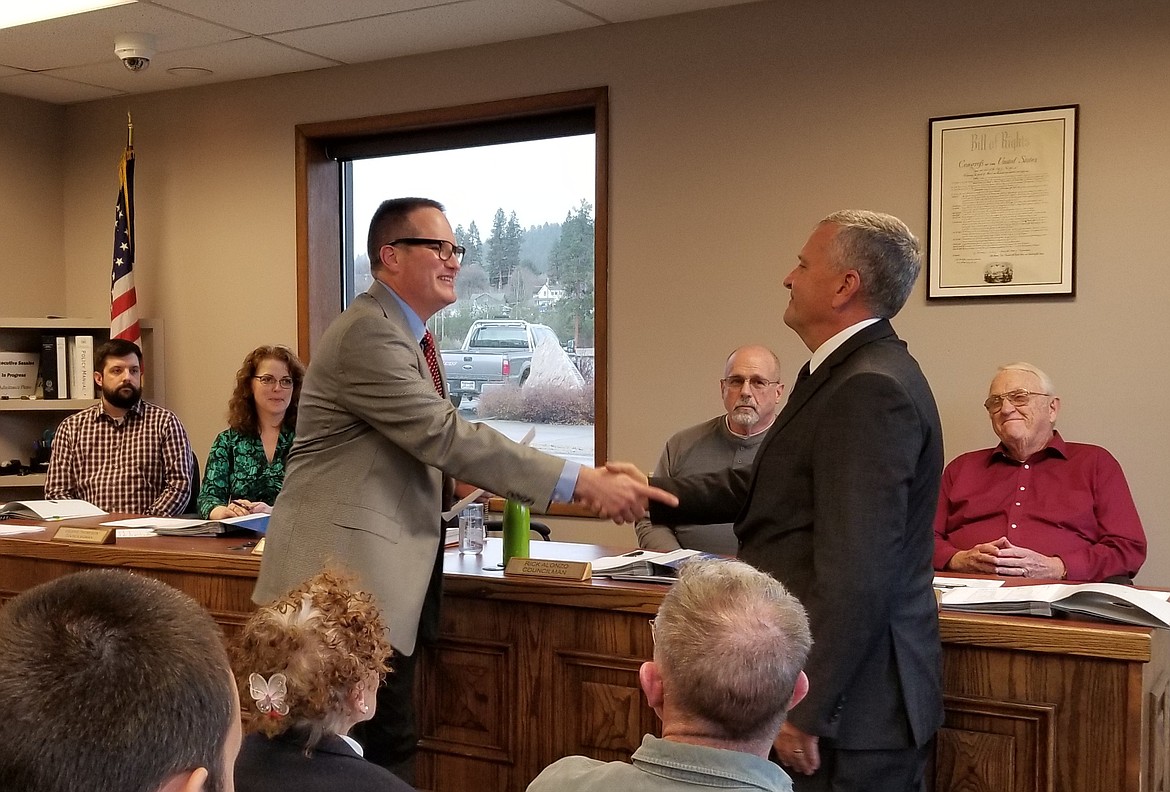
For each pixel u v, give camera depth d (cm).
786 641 113
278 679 130
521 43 405
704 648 112
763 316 370
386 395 196
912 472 157
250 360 367
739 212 372
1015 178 330
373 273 215
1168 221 312
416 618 200
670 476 324
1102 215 320
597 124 393
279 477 366
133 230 476
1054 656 169
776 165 366
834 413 158
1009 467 306
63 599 57
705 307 379
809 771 156
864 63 351
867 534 151
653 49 383
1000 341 335
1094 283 322
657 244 387
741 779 108
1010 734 172
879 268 168
